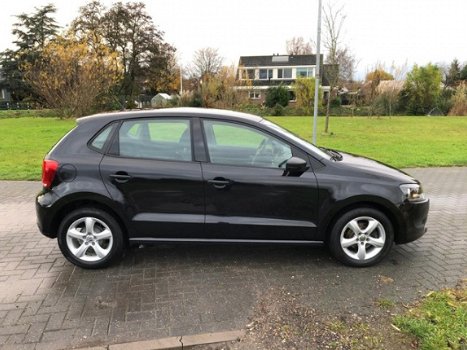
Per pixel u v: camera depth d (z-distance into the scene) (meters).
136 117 4.11
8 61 49.50
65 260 4.38
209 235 4.04
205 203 3.97
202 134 4.05
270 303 3.46
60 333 3.08
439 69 38.59
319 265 4.18
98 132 4.08
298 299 3.52
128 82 47.16
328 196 3.95
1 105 45.22
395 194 3.97
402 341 2.90
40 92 26.83
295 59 61.34
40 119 28.11
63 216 4.11
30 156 11.65
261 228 3.99
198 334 3.05
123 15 45.44
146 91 54.19
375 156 11.58
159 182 3.93
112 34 45.09
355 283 3.79
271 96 40.38
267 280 3.87
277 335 3.02
